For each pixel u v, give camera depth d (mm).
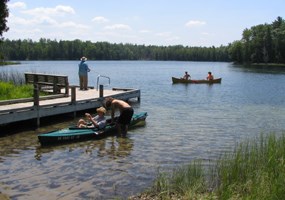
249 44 125188
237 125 17547
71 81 47375
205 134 15414
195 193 8117
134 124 17094
